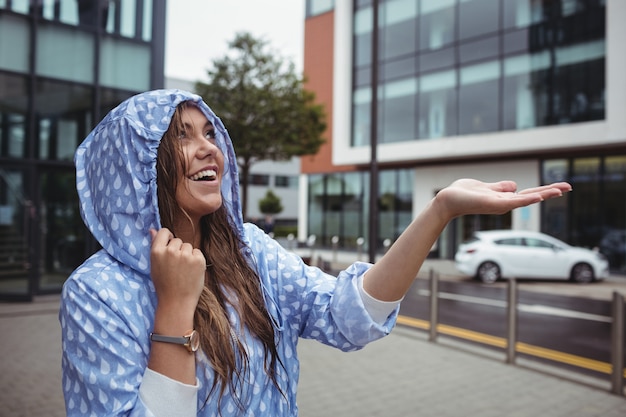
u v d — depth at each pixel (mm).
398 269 1110
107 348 926
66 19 9656
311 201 25203
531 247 13938
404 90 20172
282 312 1272
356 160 21406
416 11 19844
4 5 9062
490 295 11422
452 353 6137
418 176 21000
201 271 974
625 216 15594
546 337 7395
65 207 9812
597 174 16250
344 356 5969
